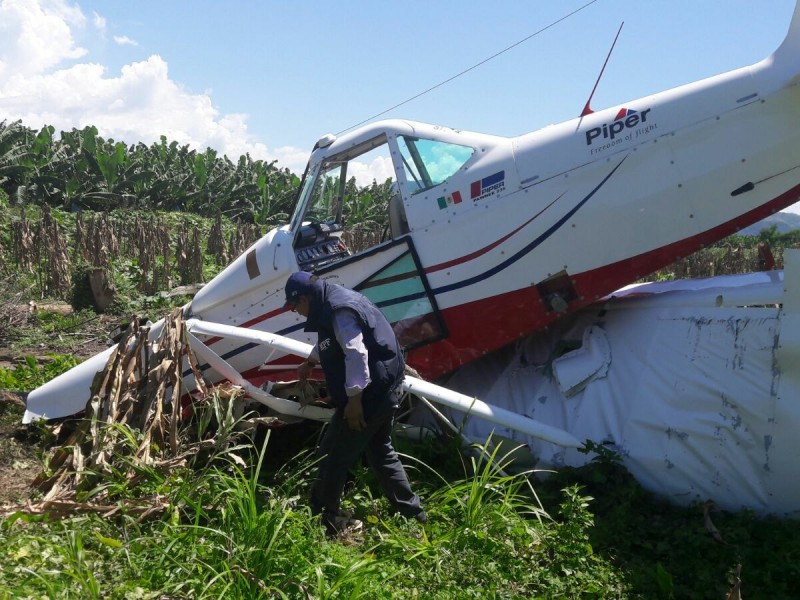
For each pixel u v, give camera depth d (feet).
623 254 16.44
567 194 16.48
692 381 14.52
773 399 13.58
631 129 16.33
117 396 14.39
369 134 17.83
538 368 17.62
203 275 46.06
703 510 13.74
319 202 18.89
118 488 12.17
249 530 10.64
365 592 9.80
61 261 38.27
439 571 11.12
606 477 14.53
